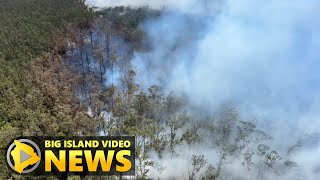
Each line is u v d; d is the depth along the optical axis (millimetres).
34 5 144375
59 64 103000
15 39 108812
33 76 90938
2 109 75312
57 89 87812
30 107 78938
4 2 145250
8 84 84688
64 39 117062
